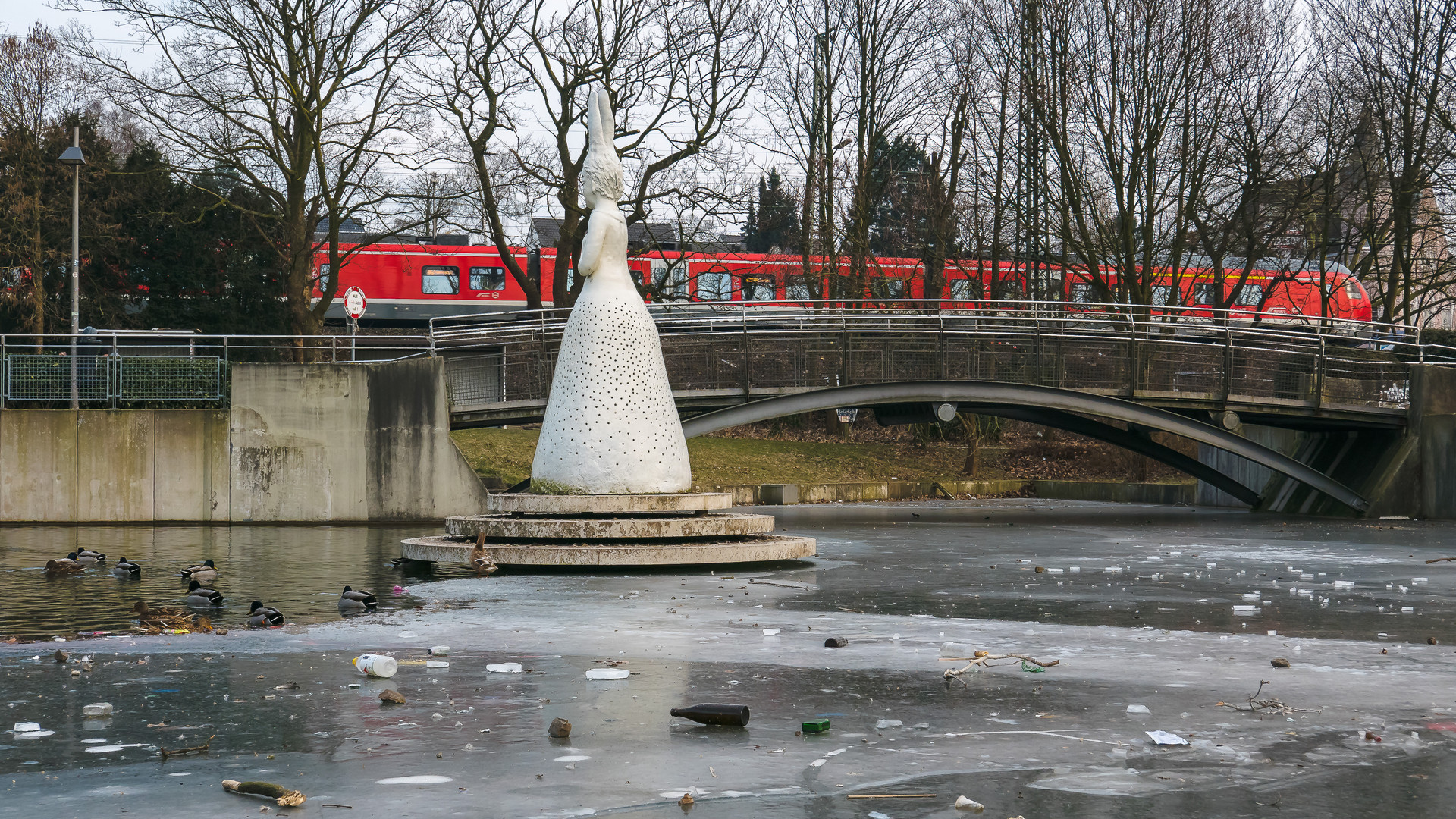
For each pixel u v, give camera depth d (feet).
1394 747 21.84
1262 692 26.96
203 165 112.57
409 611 42.19
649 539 61.82
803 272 145.89
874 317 102.37
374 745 21.75
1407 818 17.60
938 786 19.20
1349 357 111.45
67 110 139.13
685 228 125.29
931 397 101.71
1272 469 117.19
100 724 23.48
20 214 130.72
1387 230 127.13
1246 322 112.88
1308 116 123.03
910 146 153.58
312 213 115.55
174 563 61.52
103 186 135.54
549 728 22.84
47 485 96.68
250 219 133.39
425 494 97.71
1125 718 24.20
